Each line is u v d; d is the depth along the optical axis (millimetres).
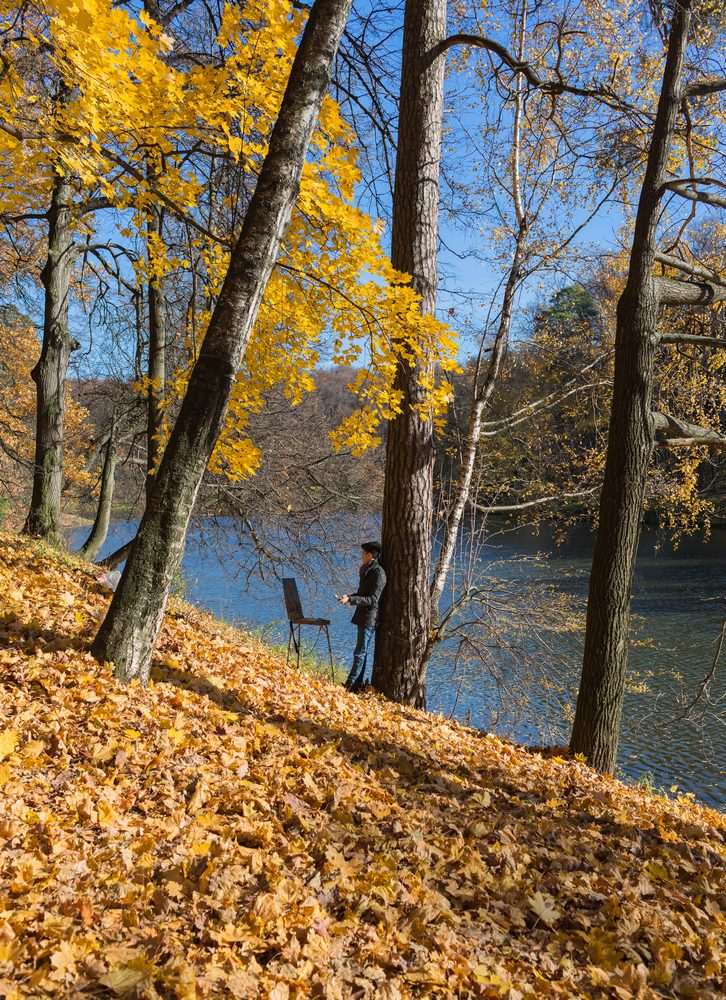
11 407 16719
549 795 4664
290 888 2623
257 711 4582
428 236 6859
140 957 2062
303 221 5074
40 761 3012
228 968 2133
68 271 9648
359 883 2783
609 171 8461
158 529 4188
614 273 10016
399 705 6645
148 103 4129
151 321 8984
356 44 8062
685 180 5887
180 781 3260
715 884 3645
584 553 22859
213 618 10961
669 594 19516
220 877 2561
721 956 2807
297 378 6047
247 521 11586
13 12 3992
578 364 9852
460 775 4641
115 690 3914
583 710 6551
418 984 2326
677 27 6043
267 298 5516
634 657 14773
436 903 2797
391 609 7000
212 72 4223
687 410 9852
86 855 2535
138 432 10867
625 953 2727
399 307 4938
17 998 1812
